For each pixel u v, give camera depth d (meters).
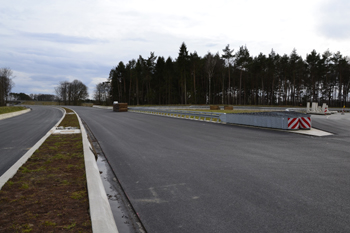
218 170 6.56
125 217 4.04
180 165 7.13
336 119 25.86
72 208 3.93
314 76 73.31
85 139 10.99
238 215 3.93
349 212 4.00
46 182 5.26
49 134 13.18
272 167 6.84
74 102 127.56
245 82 80.06
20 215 3.66
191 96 80.25
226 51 70.00
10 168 6.26
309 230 3.44
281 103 91.81
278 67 75.69
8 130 16.27
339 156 8.21
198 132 14.75
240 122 19.27
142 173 6.41
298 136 13.00
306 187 5.20
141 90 97.56
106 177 6.25
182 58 73.12
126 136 13.30
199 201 4.52
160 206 4.36
